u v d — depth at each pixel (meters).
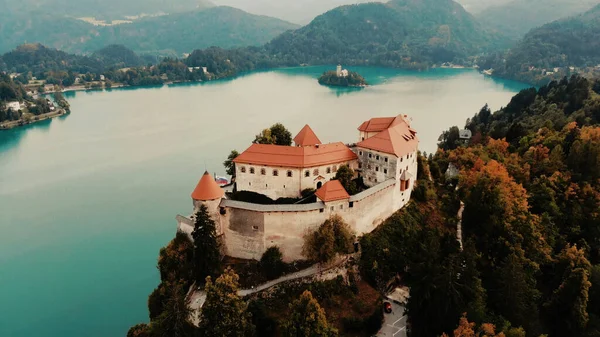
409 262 90.06
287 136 125.00
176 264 89.88
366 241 90.56
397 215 100.88
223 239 89.44
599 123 151.75
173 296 68.94
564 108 185.62
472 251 78.56
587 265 85.25
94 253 129.62
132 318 103.44
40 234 141.25
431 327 72.50
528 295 81.12
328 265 84.88
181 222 94.81
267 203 99.94
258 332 73.75
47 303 108.69
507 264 77.56
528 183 115.31
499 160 129.75
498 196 99.75
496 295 79.81
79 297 110.31
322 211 86.06
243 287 82.00
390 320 78.06
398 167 100.50
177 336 64.94
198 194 86.25
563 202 107.56
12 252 131.38
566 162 118.31
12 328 100.75
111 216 152.38
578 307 76.44
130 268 122.12
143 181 184.38
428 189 116.25
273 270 83.94
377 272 86.19
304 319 63.56
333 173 104.19
